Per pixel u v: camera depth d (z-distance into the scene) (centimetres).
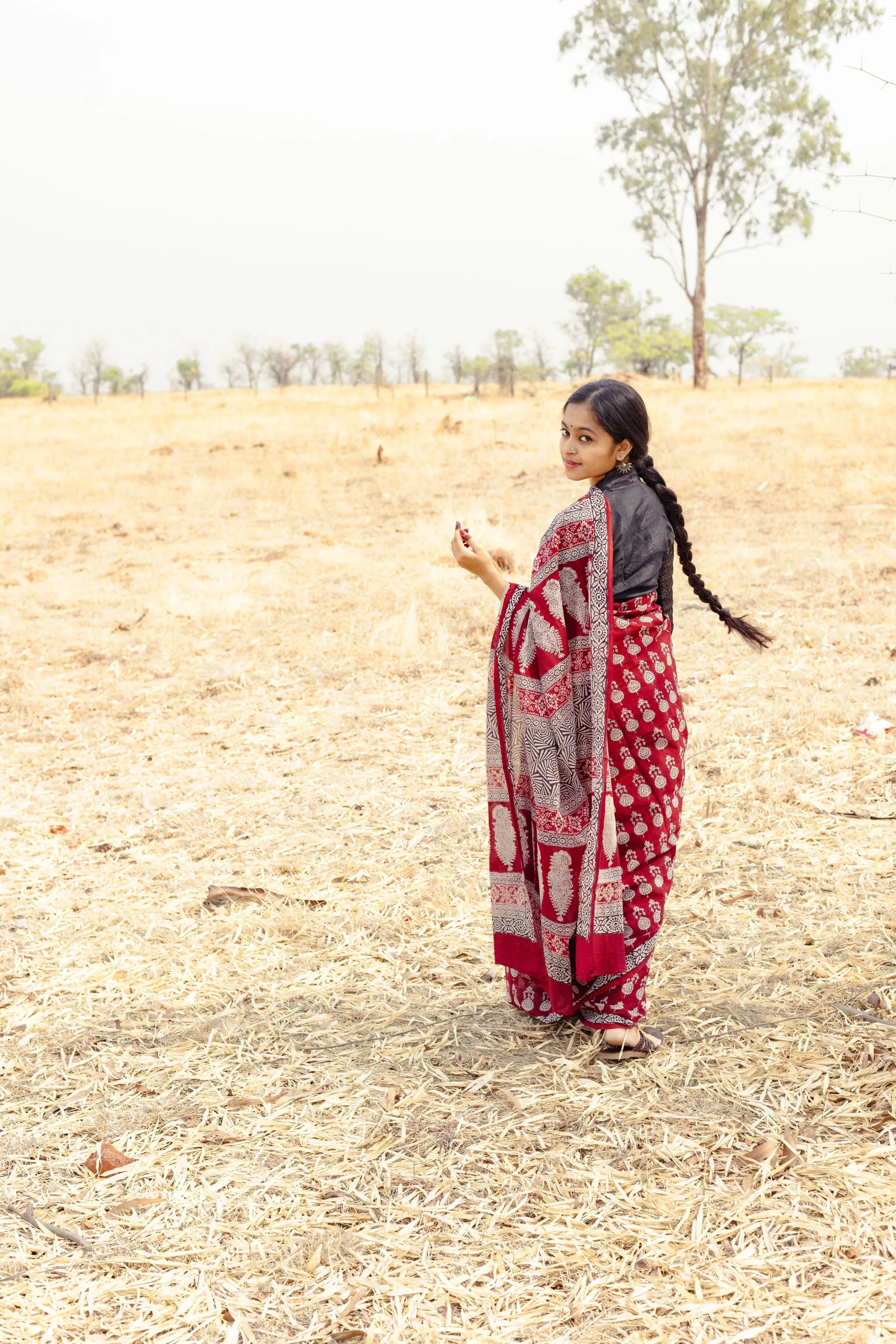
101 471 1922
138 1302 219
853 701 566
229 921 386
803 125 3872
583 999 300
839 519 1101
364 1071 296
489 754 302
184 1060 305
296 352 9169
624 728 282
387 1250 229
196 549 1164
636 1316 208
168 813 486
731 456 1628
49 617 880
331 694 652
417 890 402
